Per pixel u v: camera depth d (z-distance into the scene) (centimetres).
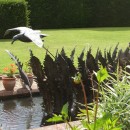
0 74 992
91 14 2708
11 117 719
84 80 689
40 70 705
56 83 702
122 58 730
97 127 267
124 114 430
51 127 539
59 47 1634
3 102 826
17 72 962
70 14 2623
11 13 1989
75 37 2008
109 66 704
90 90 690
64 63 689
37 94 866
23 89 848
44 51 1497
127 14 2741
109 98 461
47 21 2558
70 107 694
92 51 1523
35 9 2508
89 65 700
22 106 796
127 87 466
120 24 2750
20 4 2011
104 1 2714
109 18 2739
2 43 1756
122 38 1981
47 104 721
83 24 2692
